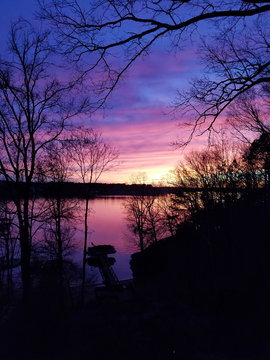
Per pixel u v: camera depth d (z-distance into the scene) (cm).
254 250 1955
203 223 2598
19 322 1158
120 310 1605
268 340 984
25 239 1980
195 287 1973
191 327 1226
